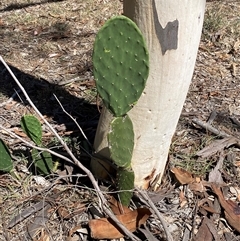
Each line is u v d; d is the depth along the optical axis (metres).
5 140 0.98
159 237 0.79
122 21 0.65
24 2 1.75
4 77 1.24
